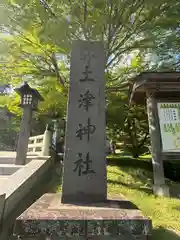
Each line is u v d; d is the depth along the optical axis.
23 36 4.82
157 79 5.05
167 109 5.09
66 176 2.72
